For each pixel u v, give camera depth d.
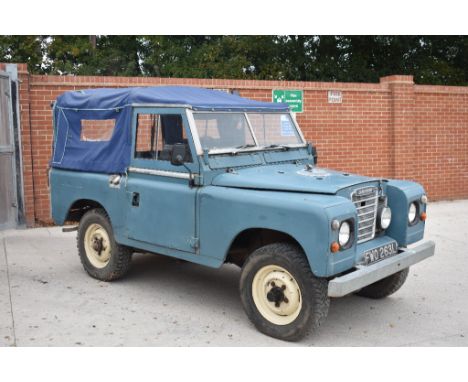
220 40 18.33
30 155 9.30
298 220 4.64
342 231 4.62
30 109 9.26
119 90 6.32
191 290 6.43
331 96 11.45
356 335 5.18
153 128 5.80
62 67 17.84
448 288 6.55
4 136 8.92
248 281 5.12
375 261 5.14
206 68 17.48
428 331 5.28
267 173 5.55
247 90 10.68
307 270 4.73
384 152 12.19
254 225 4.95
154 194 5.77
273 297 4.95
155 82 9.92
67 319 5.50
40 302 5.97
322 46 18.69
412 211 5.61
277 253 4.86
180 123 5.55
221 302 6.04
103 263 6.69
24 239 8.71
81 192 6.63
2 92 8.82
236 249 5.46
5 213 9.14
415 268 7.36
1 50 17.36
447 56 19.75
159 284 6.63
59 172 6.94
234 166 5.59
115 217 6.25
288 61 18.45
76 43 18.44
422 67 19.19
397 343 4.99
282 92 10.96
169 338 5.05
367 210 5.26
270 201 4.83
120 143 6.14
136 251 6.66
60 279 6.78
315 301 4.71
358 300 6.15
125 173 6.10
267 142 6.11
